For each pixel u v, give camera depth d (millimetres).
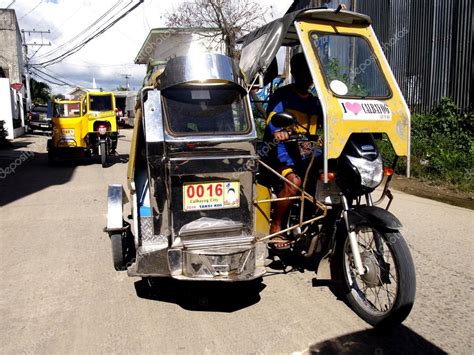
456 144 10078
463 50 10234
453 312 3797
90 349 3275
